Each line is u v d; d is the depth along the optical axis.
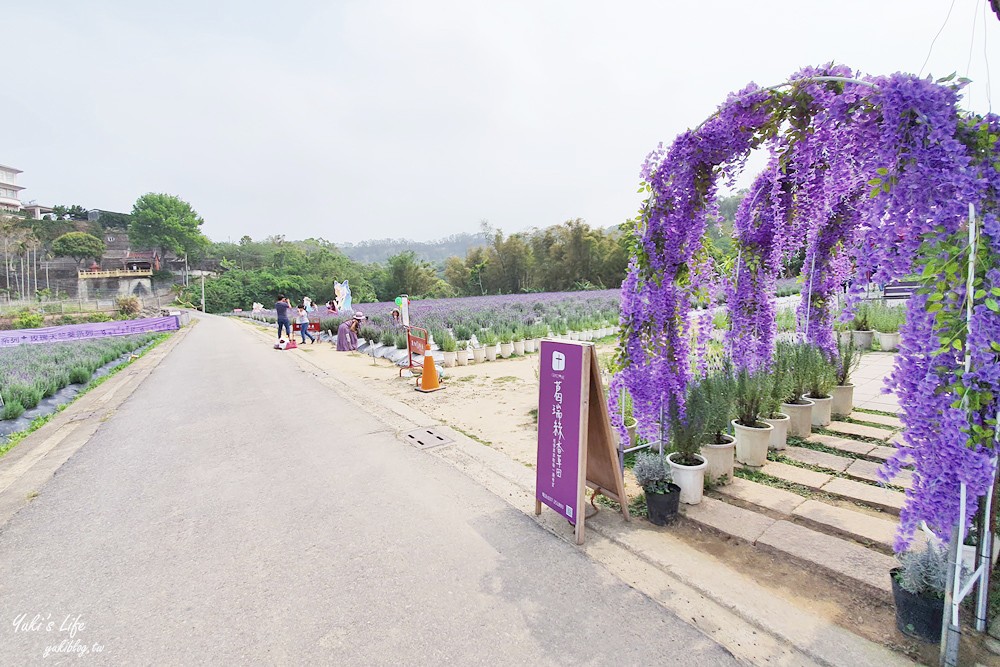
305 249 105.69
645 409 4.09
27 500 4.46
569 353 3.39
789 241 5.02
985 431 2.07
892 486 3.85
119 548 3.52
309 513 3.98
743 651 2.33
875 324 9.55
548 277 51.59
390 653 2.39
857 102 2.53
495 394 8.17
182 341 23.06
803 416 5.08
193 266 92.69
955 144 2.01
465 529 3.63
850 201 5.38
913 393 2.26
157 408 8.18
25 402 8.61
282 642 2.50
